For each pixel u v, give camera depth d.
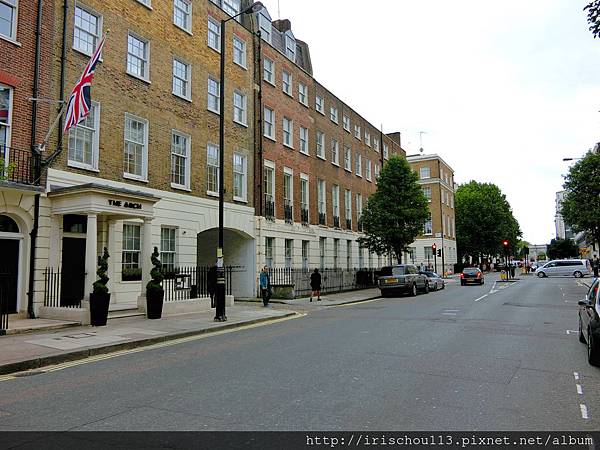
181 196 19.05
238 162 23.33
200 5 21.06
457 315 15.48
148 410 5.50
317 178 31.30
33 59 13.77
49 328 11.74
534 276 57.69
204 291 20.31
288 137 28.38
